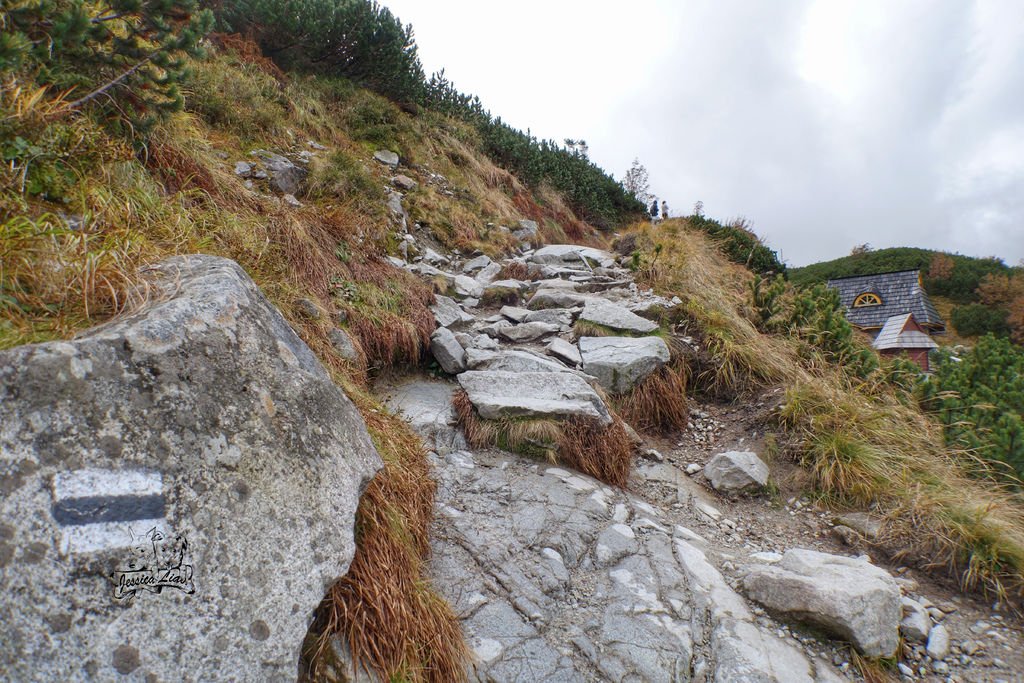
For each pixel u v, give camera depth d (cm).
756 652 282
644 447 514
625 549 355
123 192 346
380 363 522
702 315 681
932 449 486
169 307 196
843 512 430
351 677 205
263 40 1054
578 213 1617
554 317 703
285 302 418
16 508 149
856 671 286
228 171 570
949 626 328
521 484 406
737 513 442
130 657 152
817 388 538
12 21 328
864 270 4316
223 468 184
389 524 259
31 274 222
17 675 139
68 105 330
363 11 1127
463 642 254
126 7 367
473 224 1032
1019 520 405
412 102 1295
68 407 163
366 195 805
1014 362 650
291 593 185
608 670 262
